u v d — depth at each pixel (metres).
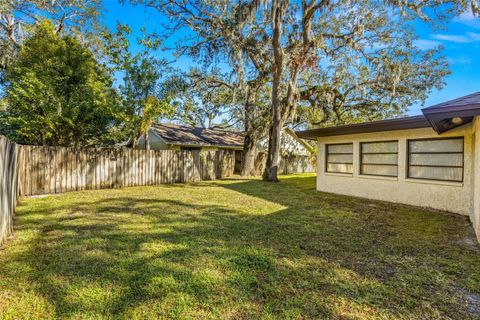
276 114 11.80
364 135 7.73
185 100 15.24
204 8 11.09
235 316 2.05
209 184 10.88
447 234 4.17
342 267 2.93
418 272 2.83
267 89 15.79
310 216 5.28
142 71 10.71
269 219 4.99
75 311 2.09
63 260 3.03
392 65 10.91
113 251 3.31
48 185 7.94
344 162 8.54
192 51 12.08
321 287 2.50
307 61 10.82
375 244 3.68
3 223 3.56
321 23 12.07
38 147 7.73
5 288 2.41
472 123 4.83
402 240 3.86
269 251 3.36
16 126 9.75
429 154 6.27
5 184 3.79
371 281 2.62
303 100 14.12
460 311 2.14
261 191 8.85
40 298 2.26
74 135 9.64
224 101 16.53
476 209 4.09
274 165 12.04
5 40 12.06
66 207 5.88
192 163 12.30
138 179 10.25
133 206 6.07
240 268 2.87
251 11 10.02
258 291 2.41
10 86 9.33
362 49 11.47
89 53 9.87
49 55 9.14
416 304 2.24
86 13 14.05
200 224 4.59
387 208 6.14
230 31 10.80
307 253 3.32
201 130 19.31
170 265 2.92
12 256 3.13
